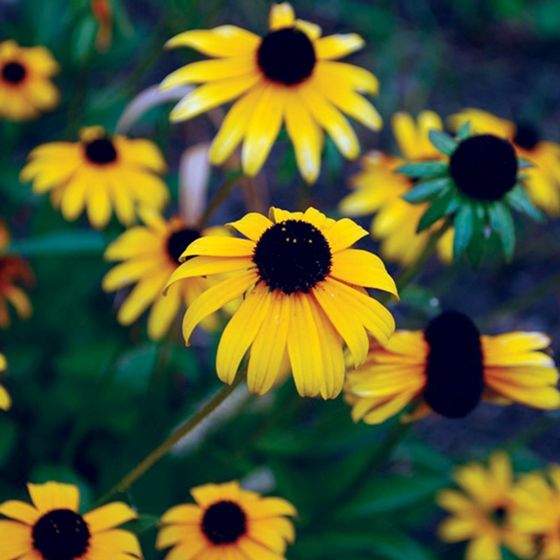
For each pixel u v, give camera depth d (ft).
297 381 1.80
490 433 2.87
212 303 1.81
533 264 3.39
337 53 2.19
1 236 2.41
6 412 2.46
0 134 2.69
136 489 2.28
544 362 1.99
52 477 2.20
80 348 2.47
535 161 2.39
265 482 2.39
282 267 1.82
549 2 4.27
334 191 3.42
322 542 2.26
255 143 2.10
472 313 3.17
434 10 4.26
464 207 1.99
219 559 1.94
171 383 2.50
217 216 3.13
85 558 1.88
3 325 2.44
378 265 1.84
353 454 2.35
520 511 2.24
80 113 2.69
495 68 4.06
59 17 3.06
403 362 1.98
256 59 2.14
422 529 2.65
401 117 2.43
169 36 2.59
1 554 1.87
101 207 2.30
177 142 3.33
